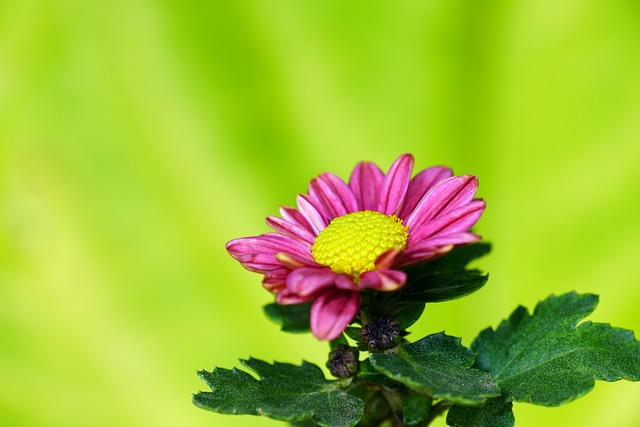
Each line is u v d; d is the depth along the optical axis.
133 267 0.61
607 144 0.60
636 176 0.59
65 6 0.61
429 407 0.35
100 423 0.59
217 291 0.61
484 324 0.59
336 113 0.62
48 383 0.60
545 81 0.61
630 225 0.59
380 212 0.37
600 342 0.36
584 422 0.56
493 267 0.60
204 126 0.62
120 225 0.61
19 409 0.59
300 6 0.62
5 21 0.61
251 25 0.63
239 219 0.61
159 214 0.61
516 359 0.36
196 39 0.63
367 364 0.36
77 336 0.60
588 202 0.60
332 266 0.36
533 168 0.61
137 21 0.62
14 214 0.60
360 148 0.62
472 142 0.62
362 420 0.37
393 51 0.62
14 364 0.59
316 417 0.35
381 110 0.62
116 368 0.60
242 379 0.36
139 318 0.60
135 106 0.62
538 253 0.60
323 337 0.34
